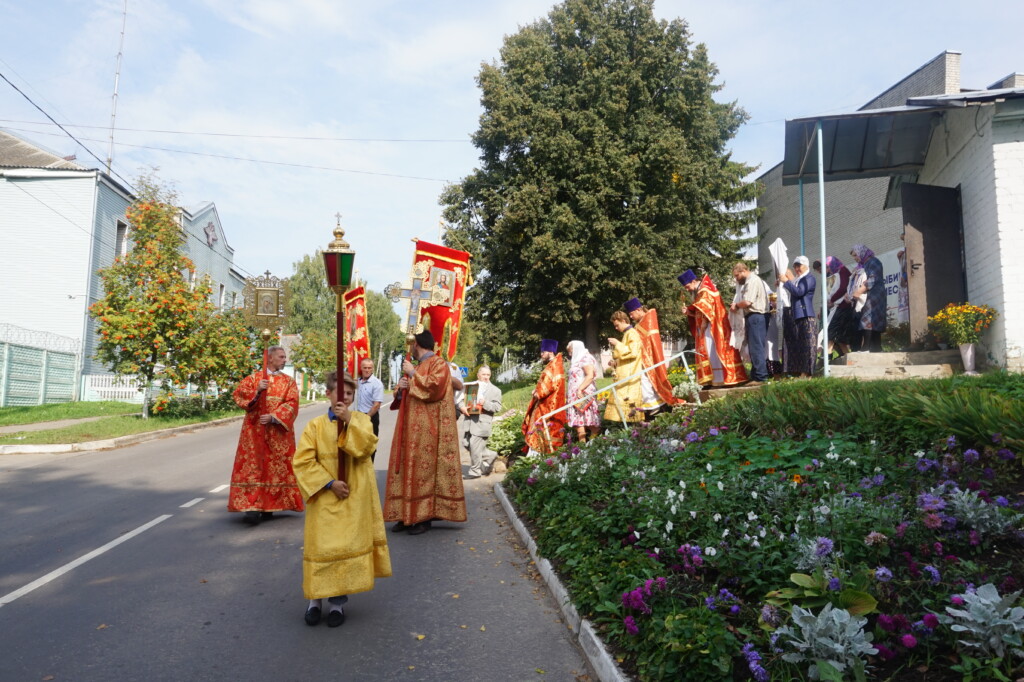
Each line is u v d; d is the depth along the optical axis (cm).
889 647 338
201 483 1073
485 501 955
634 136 2838
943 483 481
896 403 636
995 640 308
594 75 2845
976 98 1061
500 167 3042
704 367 1101
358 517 488
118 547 687
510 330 3341
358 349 1614
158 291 2159
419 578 598
